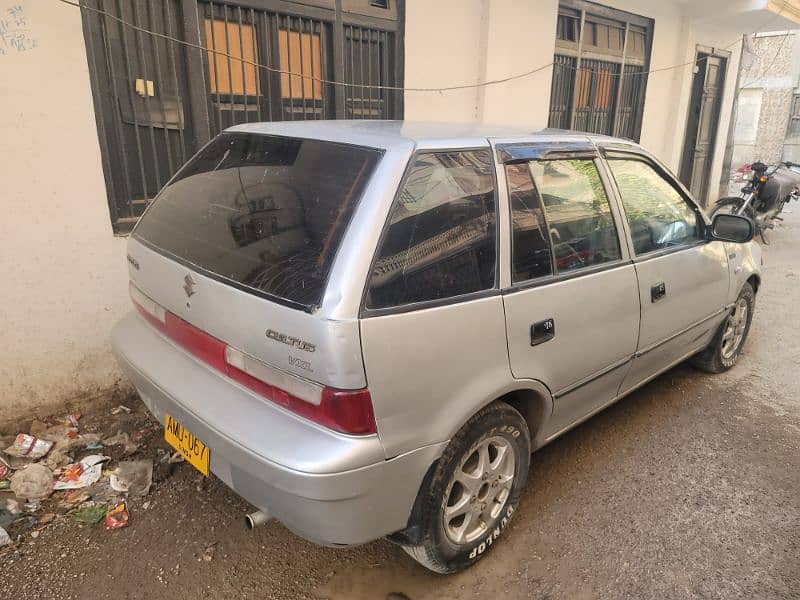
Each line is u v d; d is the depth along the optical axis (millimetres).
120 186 3553
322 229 1979
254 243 2129
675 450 3371
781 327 5312
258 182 2309
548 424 2695
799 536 2732
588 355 2729
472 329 2143
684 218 3512
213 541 2568
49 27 3045
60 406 3457
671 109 8633
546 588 2395
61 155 3205
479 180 2291
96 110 3305
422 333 1978
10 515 2627
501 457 2439
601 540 2658
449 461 2156
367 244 1890
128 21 3420
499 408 2348
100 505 2736
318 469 1792
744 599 2373
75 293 3400
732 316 4203
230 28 3938
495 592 2367
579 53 6727
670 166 8883
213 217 2359
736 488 3059
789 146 16812
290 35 4246
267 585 2359
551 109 6680
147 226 2670
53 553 2457
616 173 3016
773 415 3795
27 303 3246
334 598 2312
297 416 1913
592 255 2770
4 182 3057
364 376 1823
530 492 2957
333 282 1834
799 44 15891
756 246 4383
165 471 2965
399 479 1988
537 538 2656
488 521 2488
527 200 2473
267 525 2674
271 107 4258
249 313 1973
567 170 2715
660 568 2512
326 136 2299
